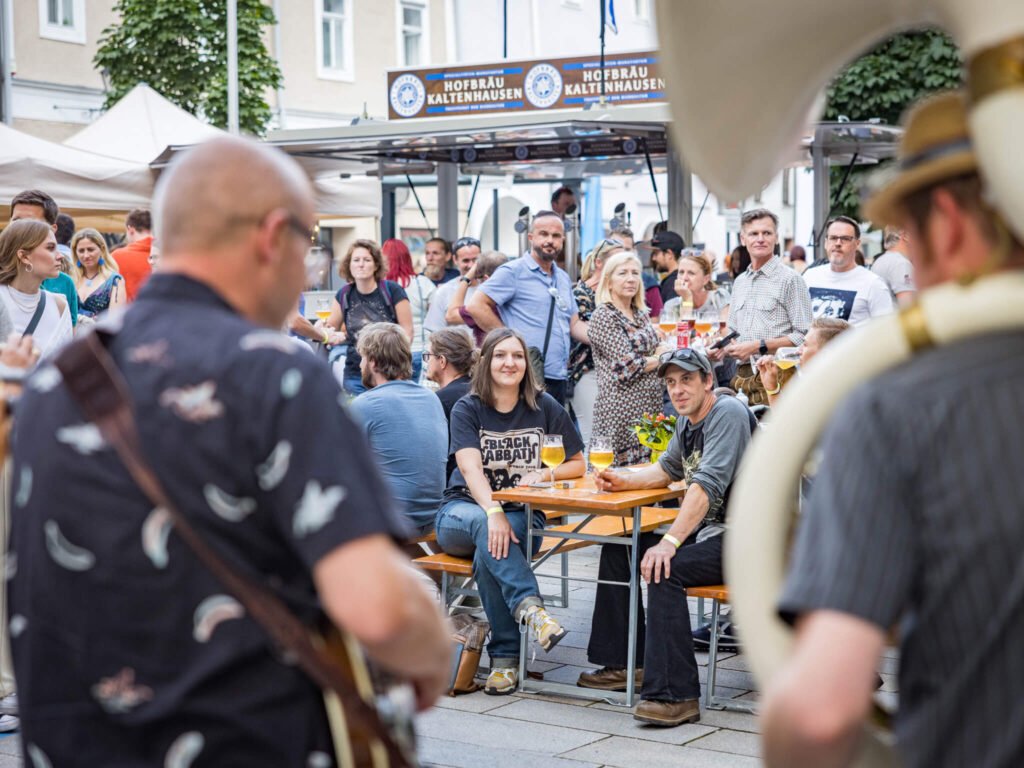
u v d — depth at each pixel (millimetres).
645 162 15055
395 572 1757
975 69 1520
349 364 9508
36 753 1856
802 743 1471
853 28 1718
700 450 5422
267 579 1804
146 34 19500
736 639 6188
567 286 8656
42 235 5562
